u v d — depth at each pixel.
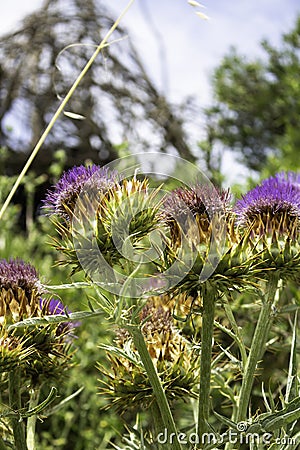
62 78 2.22
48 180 2.28
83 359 1.32
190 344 0.84
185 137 2.19
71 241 0.77
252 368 0.79
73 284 0.73
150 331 0.85
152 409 0.83
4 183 1.67
